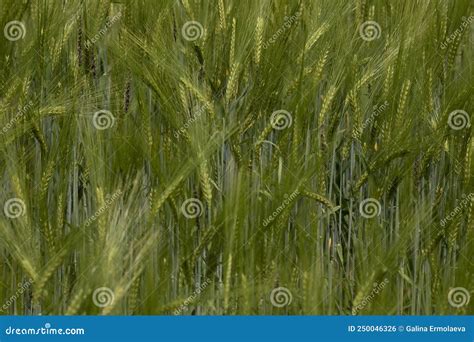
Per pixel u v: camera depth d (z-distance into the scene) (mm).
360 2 5973
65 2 5754
